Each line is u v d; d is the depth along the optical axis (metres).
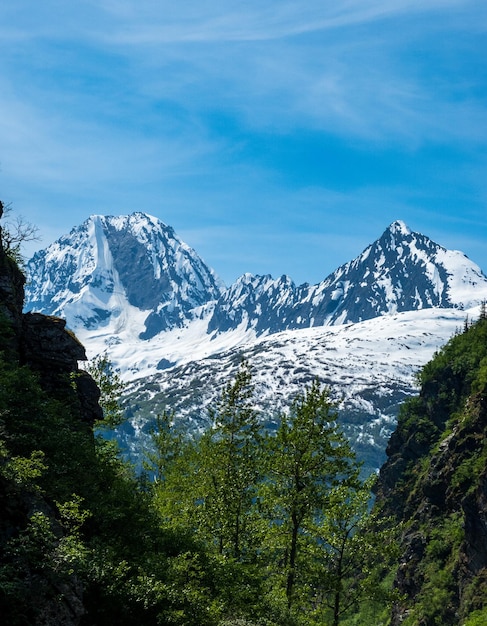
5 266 54.91
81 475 40.00
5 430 37.56
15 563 26.11
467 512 121.81
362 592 60.56
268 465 56.72
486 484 118.75
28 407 41.31
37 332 54.88
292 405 58.41
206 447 60.38
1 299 52.69
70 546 28.59
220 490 57.78
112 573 31.70
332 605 59.66
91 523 37.19
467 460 146.25
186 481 60.03
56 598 26.20
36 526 27.50
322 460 56.44
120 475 49.53
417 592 138.38
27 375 44.69
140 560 35.84
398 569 151.25
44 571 26.73
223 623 36.31
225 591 41.34
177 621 32.47
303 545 59.34
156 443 72.44
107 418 62.19
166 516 56.69
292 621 46.66
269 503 57.12
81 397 55.88
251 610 42.28
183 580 37.00
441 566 136.88
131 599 31.42
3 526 27.39
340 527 60.00
